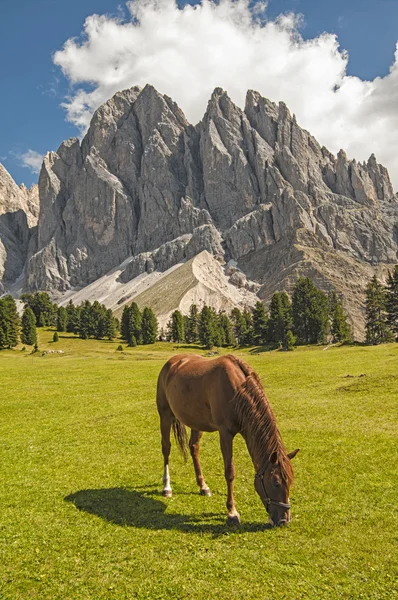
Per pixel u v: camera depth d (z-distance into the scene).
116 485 12.27
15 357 99.81
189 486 11.95
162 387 12.30
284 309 143.12
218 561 7.70
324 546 8.10
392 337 126.88
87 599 6.79
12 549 8.47
